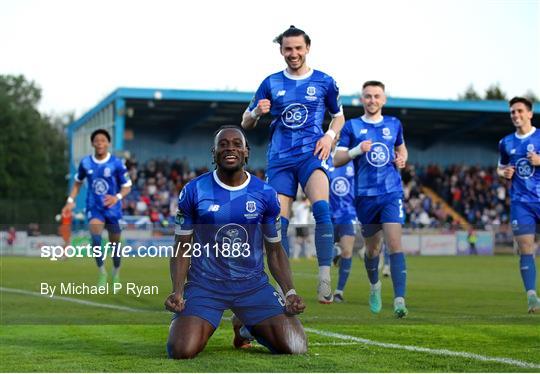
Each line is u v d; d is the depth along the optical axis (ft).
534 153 40.06
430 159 171.53
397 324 32.14
